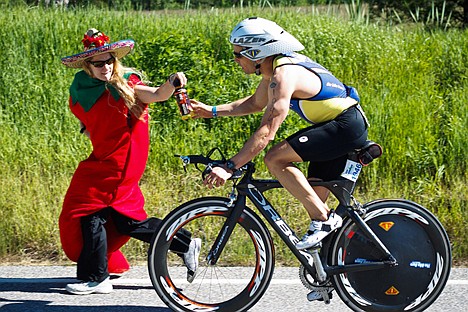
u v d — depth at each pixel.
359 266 7.34
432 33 17.30
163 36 14.45
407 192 11.41
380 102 13.56
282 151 6.94
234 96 13.48
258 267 7.41
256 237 7.36
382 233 7.44
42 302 7.83
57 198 11.01
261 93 7.54
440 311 7.58
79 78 7.88
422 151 12.27
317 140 6.90
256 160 12.31
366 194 11.58
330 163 7.25
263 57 6.81
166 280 7.37
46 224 10.15
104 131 7.86
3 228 9.99
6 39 15.01
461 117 13.23
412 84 14.42
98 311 7.58
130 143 7.90
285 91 6.67
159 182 11.80
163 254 7.34
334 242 7.35
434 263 7.46
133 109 7.82
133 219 8.08
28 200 10.81
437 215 10.70
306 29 16.00
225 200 7.30
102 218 7.99
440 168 11.80
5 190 11.20
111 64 7.67
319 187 7.47
